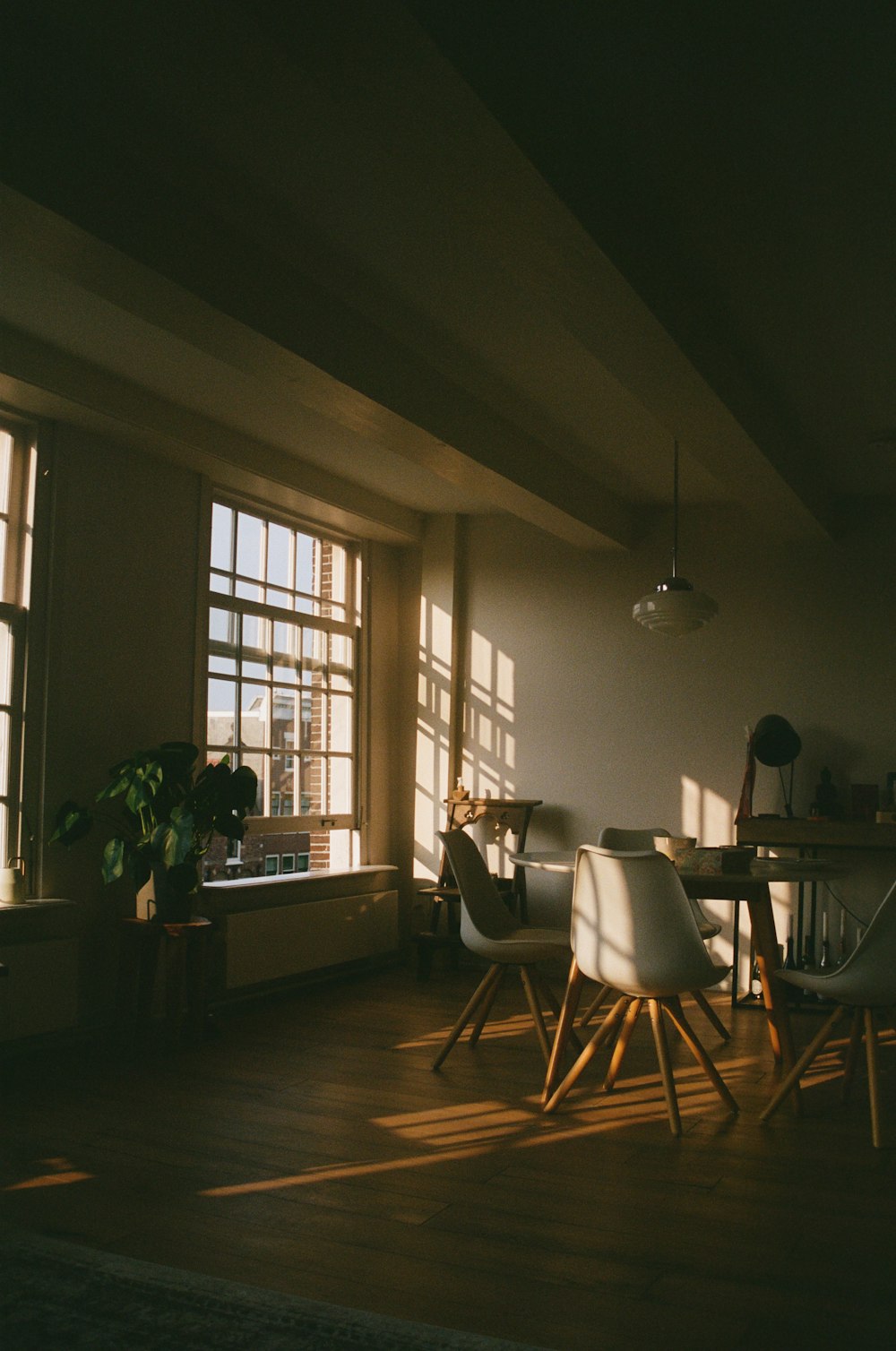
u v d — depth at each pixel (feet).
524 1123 11.72
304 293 12.21
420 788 23.16
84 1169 10.08
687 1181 9.95
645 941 11.44
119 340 13.92
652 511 22.15
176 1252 8.18
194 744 17.01
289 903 19.80
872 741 20.04
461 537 23.66
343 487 20.51
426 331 13.53
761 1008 18.38
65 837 14.46
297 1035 16.02
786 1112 12.29
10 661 14.97
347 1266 7.99
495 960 14.14
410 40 6.89
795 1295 7.61
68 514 15.67
